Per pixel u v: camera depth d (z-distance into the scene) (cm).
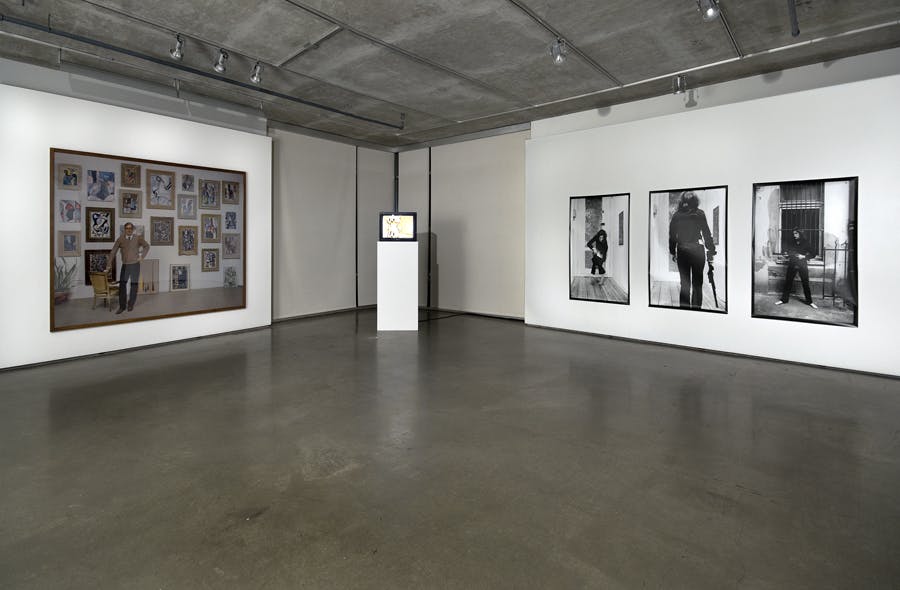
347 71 711
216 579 234
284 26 565
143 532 272
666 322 774
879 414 462
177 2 509
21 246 626
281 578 235
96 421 441
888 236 585
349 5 517
